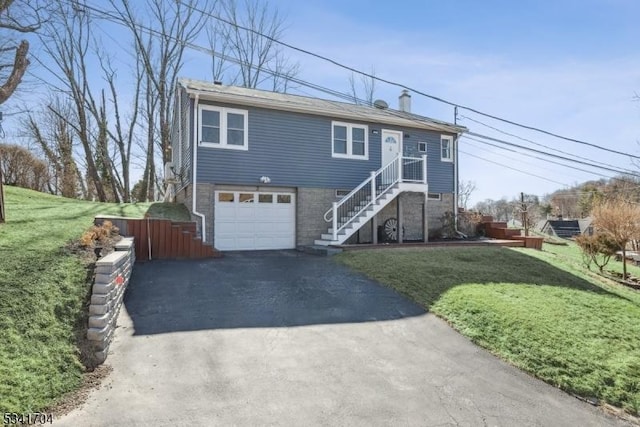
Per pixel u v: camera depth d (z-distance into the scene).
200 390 4.13
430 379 4.82
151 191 23.77
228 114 12.74
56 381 3.91
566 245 19.88
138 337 5.26
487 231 16.78
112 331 5.24
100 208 11.68
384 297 7.52
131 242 7.91
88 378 4.16
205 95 12.17
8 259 5.33
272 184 13.30
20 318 4.37
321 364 4.93
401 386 4.59
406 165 15.73
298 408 3.97
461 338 6.07
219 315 6.20
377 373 4.84
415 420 3.94
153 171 23.80
